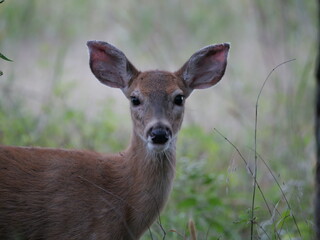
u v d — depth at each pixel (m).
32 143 13.68
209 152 15.10
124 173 10.48
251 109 17.25
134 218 10.47
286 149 14.66
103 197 10.23
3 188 9.98
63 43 20.44
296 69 18.08
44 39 20.69
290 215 10.57
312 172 13.15
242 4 21.83
